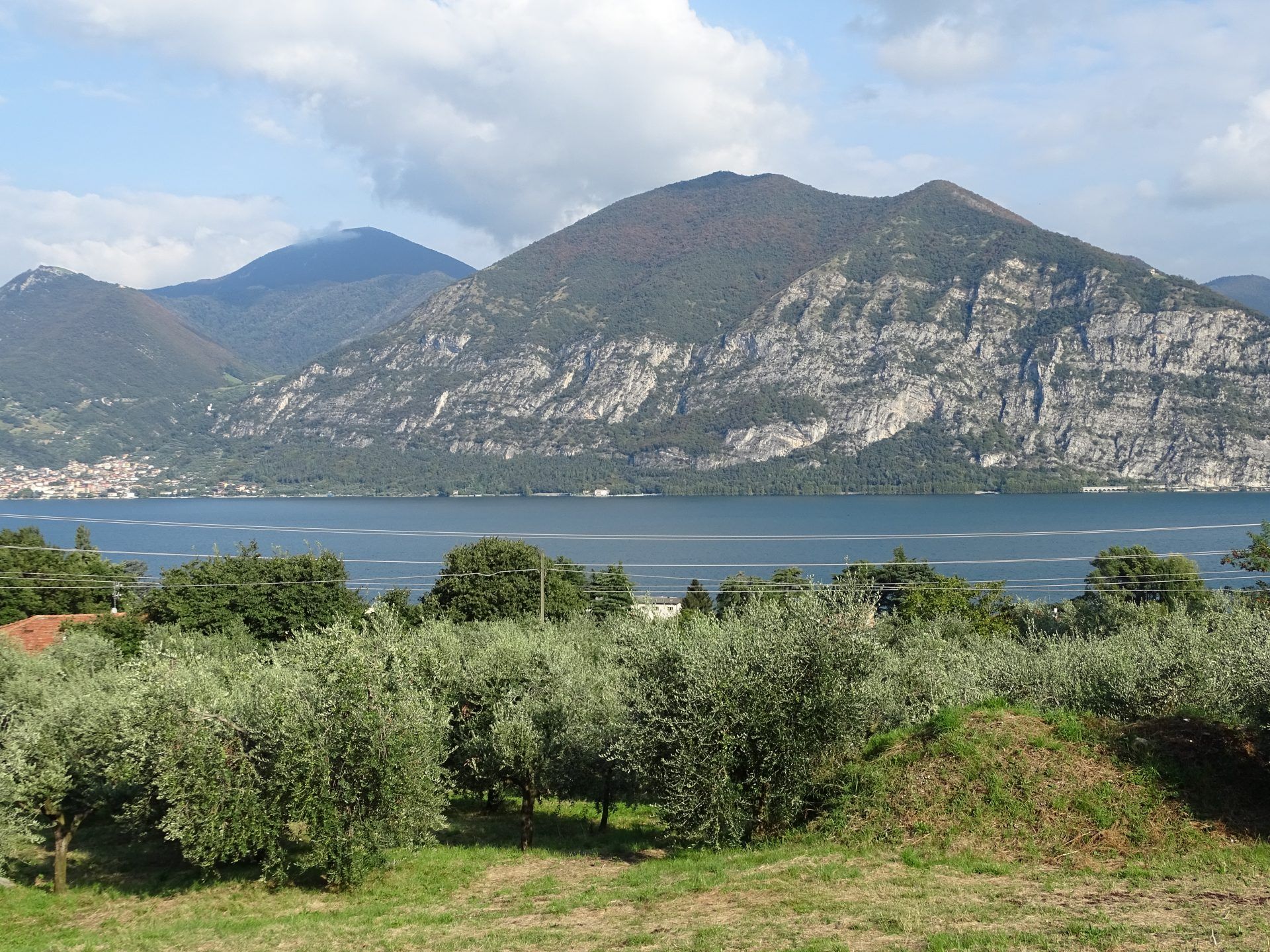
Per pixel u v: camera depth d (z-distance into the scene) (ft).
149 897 72.64
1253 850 53.83
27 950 58.59
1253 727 64.85
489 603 194.18
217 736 69.87
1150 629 104.53
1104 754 63.41
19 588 210.59
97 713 78.07
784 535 527.81
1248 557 203.51
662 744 66.28
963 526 572.51
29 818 75.41
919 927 45.16
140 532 577.84
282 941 56.34
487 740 85.30
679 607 256.52
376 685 70.13
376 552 465.88
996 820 59.52
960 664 100.83
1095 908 46.65
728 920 49.42
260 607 180.45
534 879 69.26
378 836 68.95
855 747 69.36
